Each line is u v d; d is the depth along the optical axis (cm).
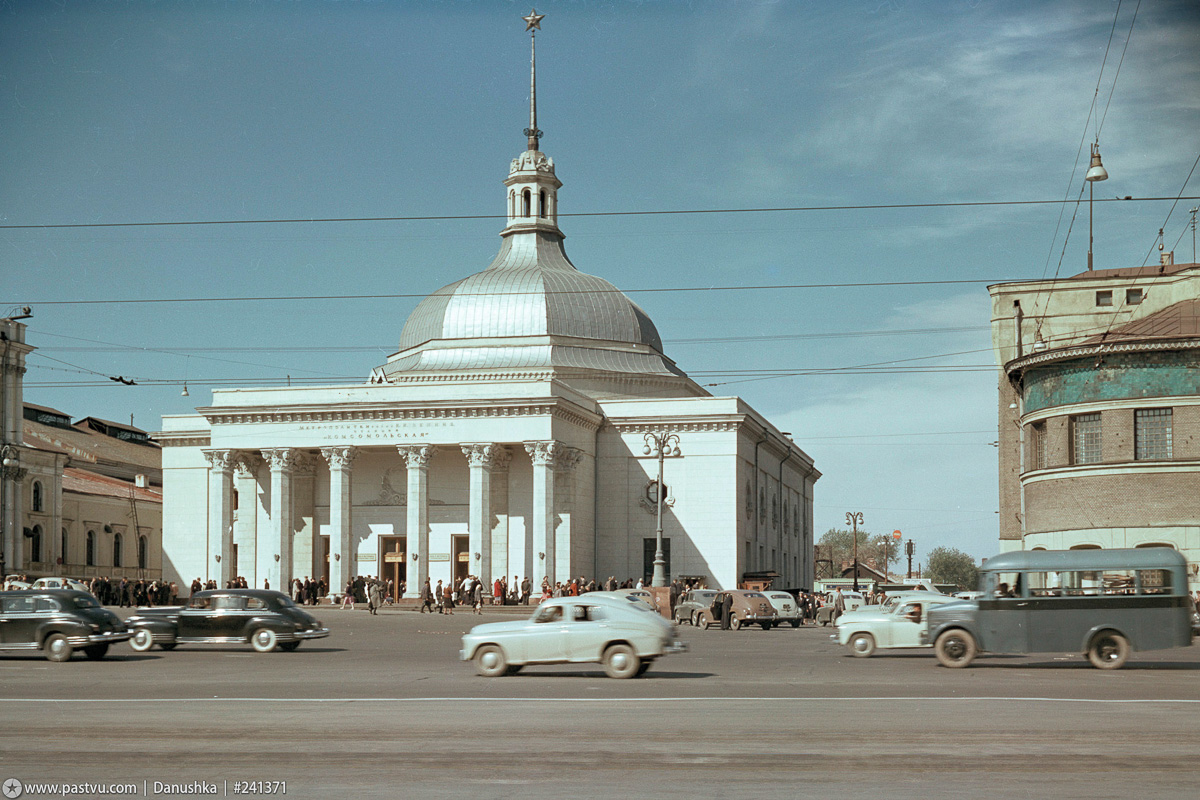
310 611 8038
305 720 2125
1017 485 6600
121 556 12062
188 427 10100
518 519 9050
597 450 9581
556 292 10044
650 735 1917
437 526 9175
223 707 2352
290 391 9081
